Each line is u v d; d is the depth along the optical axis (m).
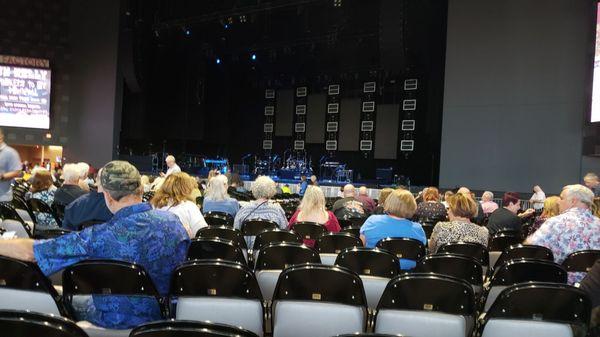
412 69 19.25
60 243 2.34
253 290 2.38
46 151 18.75
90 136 18.44
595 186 8.29
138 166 19.16
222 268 2.36
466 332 2.34
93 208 4.10
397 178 19.23
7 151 6.21
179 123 21.95
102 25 18.30
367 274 3.17
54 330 1.57
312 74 22.89
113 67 18.14
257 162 22.95
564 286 2.18
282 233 4.14
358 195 9.24
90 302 2.55
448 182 13.66
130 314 2.40
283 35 19.70
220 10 17.88
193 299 2.39
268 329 2.88
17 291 2.38
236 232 4.20
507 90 12.79
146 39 19.30
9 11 17.83
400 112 21.08
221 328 1.54
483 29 13.21
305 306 2.35
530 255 3.84
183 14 18.83
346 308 2.33
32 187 6.32
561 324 2.21
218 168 22.05
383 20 14.92
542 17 12.31
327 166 22.38
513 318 2.24
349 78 22.19
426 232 6.02
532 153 12.36
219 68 23.66
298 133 23.67
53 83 18.36
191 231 4.23
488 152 13.02
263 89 24.73
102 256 2.40
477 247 4.00
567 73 11.89
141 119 20.66
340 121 22.52
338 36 18.42
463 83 13.49
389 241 3.87
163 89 21.34
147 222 2.45
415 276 2.28
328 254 3.87
